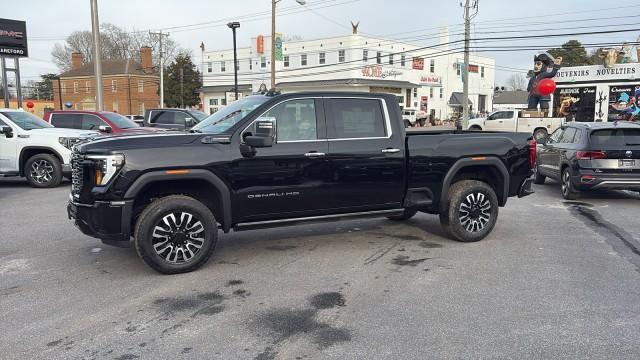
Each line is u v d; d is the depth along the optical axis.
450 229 6.65
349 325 4.08
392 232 7.34
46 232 7.30
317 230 7.43
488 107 66.00
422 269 5.57
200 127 5.98
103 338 3.86
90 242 6.73
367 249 6.41
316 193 5.82
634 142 9.77
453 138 6.54
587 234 7.30
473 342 3.77
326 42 49.06
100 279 5.23
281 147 5.60
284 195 5.66
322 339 3.83
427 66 55.72
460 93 60.28
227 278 5.25
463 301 4.60
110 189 4.99
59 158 11.63
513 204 9.91
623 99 30.03
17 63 26.41
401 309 4.41
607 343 3.75
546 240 6.93
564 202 10.18
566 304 4.52
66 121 13.68
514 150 6.85
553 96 32.38
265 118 5.16
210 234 5.41
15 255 6.12
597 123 10.58
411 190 6.38
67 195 10.56
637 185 9.66
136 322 4.16
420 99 55.09
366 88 48.28
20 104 26.84
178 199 5.25
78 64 72.81
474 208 6.68
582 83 31.36
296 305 4.51
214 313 4.34
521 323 4.11
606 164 9.71
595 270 5.55
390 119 6.22
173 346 3.72
